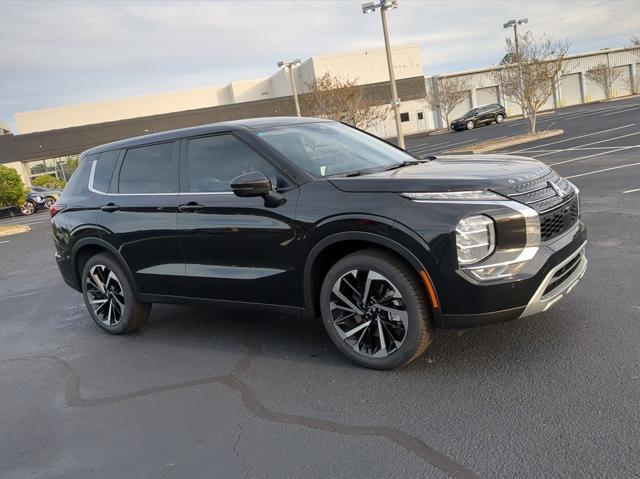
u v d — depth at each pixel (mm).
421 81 52688
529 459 2600
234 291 4199
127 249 4832
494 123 43188
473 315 3242
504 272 3193
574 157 15297
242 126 4297
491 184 3305
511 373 3426
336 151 4305
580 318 4125
